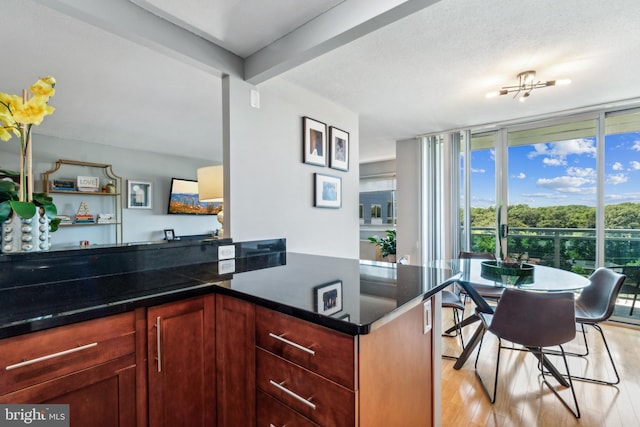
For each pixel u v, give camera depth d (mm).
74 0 1318
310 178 2662
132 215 4895
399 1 1369
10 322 843
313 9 1589
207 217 5938
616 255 3209
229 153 2002
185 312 1195
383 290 1177
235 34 1795
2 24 1685
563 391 1960
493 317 1890
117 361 1031
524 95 2607
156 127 3777
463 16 1667
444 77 2430
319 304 998
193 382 1220
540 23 1732
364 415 881
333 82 2498
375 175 6746
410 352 1170
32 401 868
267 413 1084
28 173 1291
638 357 2402
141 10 1543
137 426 1074
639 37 1879
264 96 2246
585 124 3352
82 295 1122
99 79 2426
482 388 2010
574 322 1730
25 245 1302
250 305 1141
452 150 4078
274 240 2301
